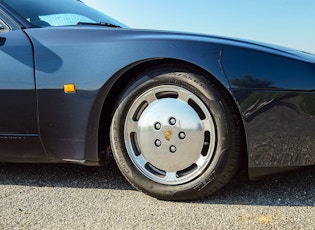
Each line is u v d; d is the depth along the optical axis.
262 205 1.86
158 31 2.08
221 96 1.85
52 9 2.52
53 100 2.07
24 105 2.12
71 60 2.04
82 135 2.06
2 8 2.30
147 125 1.98
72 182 2.30
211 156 1.87
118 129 2.03
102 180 2.33
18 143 2.19
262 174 1.87
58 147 2.12
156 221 1.72
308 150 1.81
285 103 1.79
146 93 1.98
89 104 2.01
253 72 1.81
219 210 1.82
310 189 2.05
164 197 1.95
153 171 2.00
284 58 1.83
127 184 2.25
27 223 1.74
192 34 2.04
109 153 2.94
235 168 1.88
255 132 1.82
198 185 1.89
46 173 2.49
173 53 1.89
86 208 1.89
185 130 1.91
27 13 2.34
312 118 1.78
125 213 1.82
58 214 1.83
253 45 1.92
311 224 1.64
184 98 1.92
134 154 2.03
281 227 1.62
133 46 1.96
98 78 1.99
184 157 1.92
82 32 2.12
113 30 2.11
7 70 2.13
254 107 1.80
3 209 1.90
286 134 1.80
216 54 1.86
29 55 2.11
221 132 1.84
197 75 1.89
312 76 1.79
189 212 1.80
